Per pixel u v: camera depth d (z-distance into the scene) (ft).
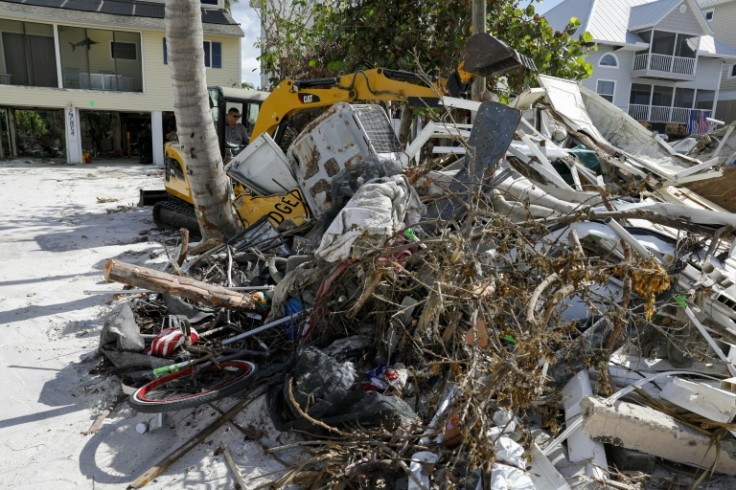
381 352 13.56
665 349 13.56
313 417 11.41
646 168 21.36
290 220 21.47
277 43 43.93
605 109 25.26
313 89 23.29
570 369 12.19
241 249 19.20
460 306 11.51
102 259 25.12
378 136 21.43
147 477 10.83
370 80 22.27
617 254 14.89
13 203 40.63
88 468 11.32
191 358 13.93
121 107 78.23
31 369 15.06
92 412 13.21
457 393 11.27
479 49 17.52
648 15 85.87
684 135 86.07
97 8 77.15
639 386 11.78
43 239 28.99
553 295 10.82
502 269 12.69
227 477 10.96
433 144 25.44
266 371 13.38
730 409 10.45
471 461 8.97
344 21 31.22
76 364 15.33
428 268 13.87
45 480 10.94
